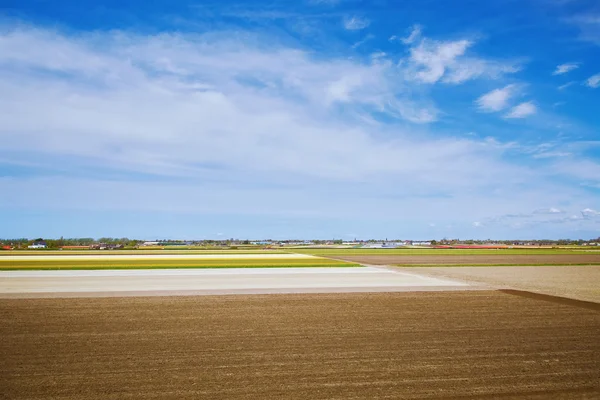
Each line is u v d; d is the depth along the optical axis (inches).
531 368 365.1
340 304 716.7
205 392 305.7
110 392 305.0
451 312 640.4
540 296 820.0
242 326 533.3
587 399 296.5
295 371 354.6
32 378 334.6
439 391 309.6
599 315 617.6
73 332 497.0
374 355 403.9
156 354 404.5
